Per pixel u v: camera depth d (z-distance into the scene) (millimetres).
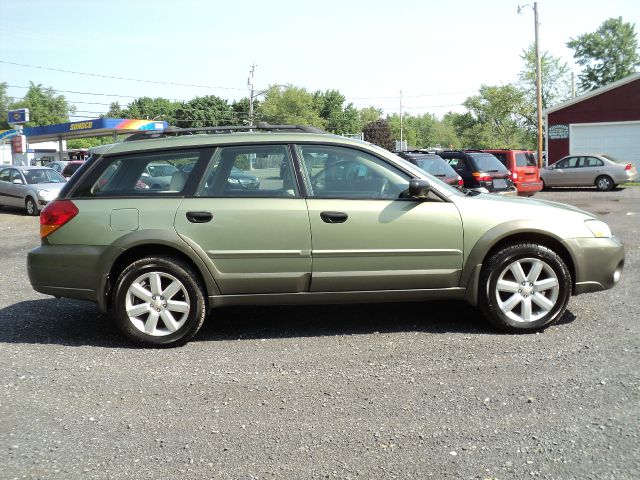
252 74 61094
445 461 3066
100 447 3301
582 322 5391
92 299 5062
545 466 2988
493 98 62812
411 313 5871
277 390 4031
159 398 3947
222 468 3062
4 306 6504
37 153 62875
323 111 116188
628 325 5238
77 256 5020
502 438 3285
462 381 4082
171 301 5000
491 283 5078
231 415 3672
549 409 3613
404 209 5055
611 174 23578
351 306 6199
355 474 2969
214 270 4980
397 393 3918
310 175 5145
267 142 5199
